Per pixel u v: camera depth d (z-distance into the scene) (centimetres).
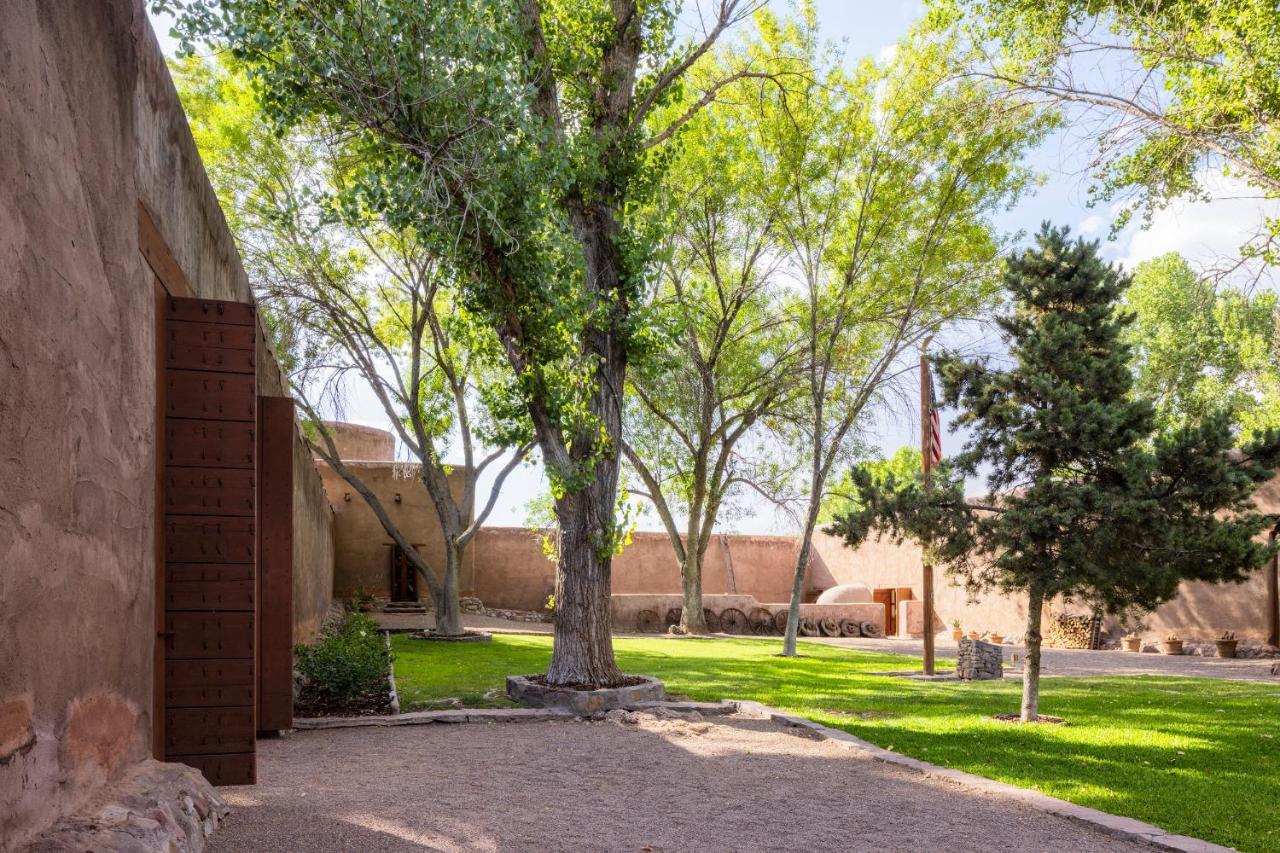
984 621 2797
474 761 732
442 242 953
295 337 1873
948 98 1752
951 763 748
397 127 912
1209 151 1146
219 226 780
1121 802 614
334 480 2869
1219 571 868
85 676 387
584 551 1118
